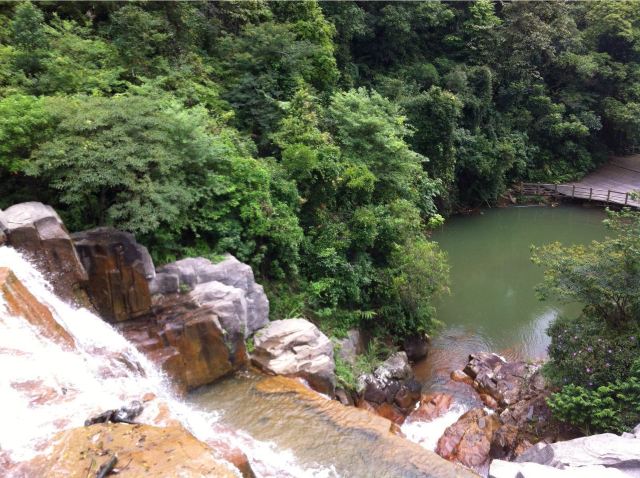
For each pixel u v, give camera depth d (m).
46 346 7.79
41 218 9.28
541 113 38.72
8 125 9.99
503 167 33.34
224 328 10.48
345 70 29.31
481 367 15.01
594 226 30.47
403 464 8.55
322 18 23.67
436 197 31.00
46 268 9.21
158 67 15.78
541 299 12.91
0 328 7.23
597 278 11.96
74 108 10.84
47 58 13.27
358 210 15.94
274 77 18.61
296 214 15.21
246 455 8.03
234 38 20.33
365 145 17.77
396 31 32.69
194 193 11.78
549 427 11.77
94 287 9.99
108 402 6.99
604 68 39.00
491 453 11.45
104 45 15.27
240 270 11.56
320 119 18.47
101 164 10.15
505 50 37.34
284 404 9.91
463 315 19.33
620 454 8.38
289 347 11.44
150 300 10.38
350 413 9.76
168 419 6.80
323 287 14.05
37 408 6.51
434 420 12.91
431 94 28.48
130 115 11.10
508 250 26.67
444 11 35.25
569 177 38.44
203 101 16.45
